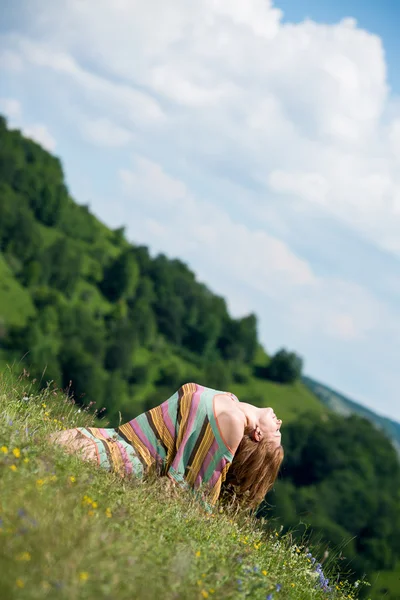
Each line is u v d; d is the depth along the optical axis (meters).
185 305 179.38
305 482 114.31
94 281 174.12
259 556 6.17
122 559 4.28
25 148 180.25
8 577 3.68
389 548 106.12
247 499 7.29
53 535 4.17
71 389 8.08
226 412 7.18
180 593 4.38
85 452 6.66
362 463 113.81
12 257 155.12
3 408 6.94
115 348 145.38
